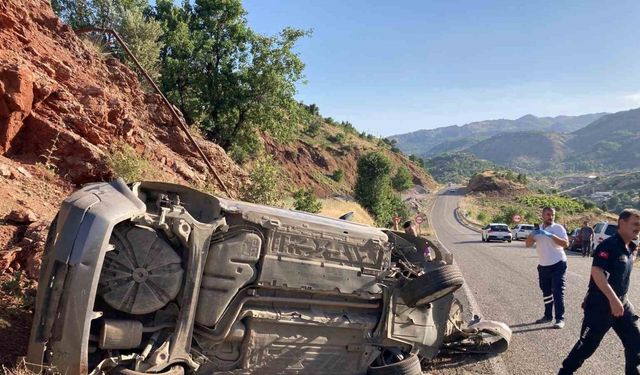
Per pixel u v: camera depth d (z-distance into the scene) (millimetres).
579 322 9055
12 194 7973
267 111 30344
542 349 7312
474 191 180875
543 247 8883
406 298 5469
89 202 4289
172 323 4496
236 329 4734
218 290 4641
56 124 10164
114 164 10414
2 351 4629
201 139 17719
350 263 5277
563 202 143250
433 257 6688
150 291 4359
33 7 12352
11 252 6141
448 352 6934
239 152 30047
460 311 7031
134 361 4285
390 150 184500
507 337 6949
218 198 4859
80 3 25906
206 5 30094
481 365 6461
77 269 3992
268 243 4879
